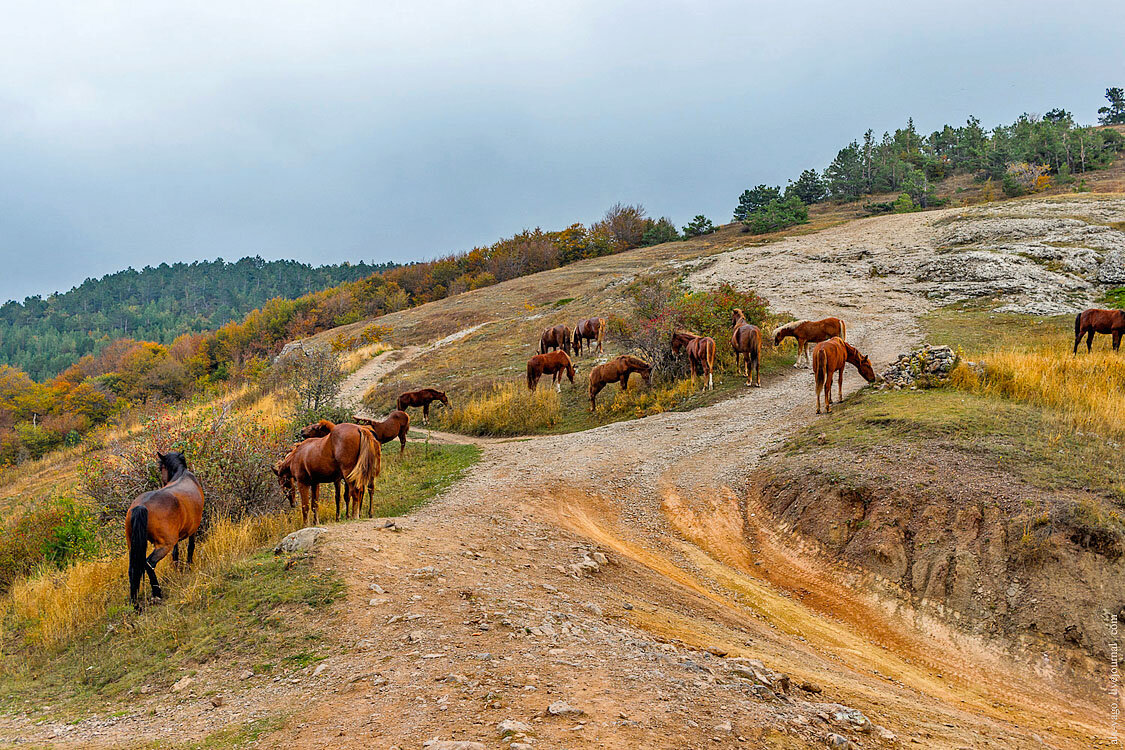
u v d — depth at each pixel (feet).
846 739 16.22
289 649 22.67
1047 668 26.99
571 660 19.60
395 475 56.59
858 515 37.09
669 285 137.08
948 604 30.91
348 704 17.88
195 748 16.71
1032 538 30.71
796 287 123.65
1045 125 302.25
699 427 61.16
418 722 16.08
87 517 46.88
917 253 131.34
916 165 332.39
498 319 169.27
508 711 16.20
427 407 88.22
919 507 35.19
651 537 41.11
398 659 20.43
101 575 34.45
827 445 45.80
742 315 85.51
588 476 50.52
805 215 274.16
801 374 75.87
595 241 293.02
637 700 16.87
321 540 30.83
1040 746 20.59
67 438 181.27
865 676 25.54
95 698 22.39
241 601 26.55
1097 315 68.49
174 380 236.02
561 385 91.76
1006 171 287.07
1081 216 134.92
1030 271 109.19
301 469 38.06
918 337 85.05
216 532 36.42
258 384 142.41
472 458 60.13
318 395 97.35
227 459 42.09
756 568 37.63
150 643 25.23
